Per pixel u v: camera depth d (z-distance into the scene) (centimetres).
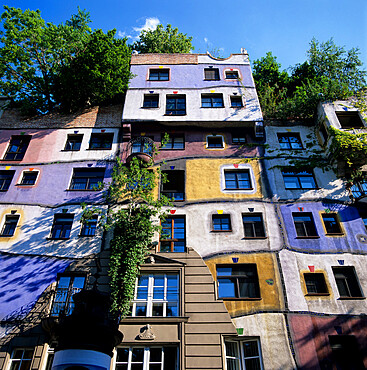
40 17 2730
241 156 2248
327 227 1955
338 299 1684
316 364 1499
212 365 1450
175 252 1795
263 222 1944
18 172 2189
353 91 2427
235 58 2777
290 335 1572
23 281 1725
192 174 2150
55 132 2402
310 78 3203
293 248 1847
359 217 1970
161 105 2458
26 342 1534
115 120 2467
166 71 2717
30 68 2623
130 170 2081
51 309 1631
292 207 2009
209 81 2620
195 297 1647
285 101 2642
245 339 1591
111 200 2016
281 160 2227
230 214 1973
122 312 1524
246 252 1823
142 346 1518
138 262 1688
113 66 2566
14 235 1897
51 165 2220
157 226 1791
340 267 1798
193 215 1962
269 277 1742
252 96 2520
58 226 1955
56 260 1789
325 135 2303
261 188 2092
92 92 2561
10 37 2573
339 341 1582
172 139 2369
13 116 2497
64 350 994
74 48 2778
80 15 3008
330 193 2066
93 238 1858
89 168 2203
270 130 2398
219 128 2405
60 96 2559
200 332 1538
